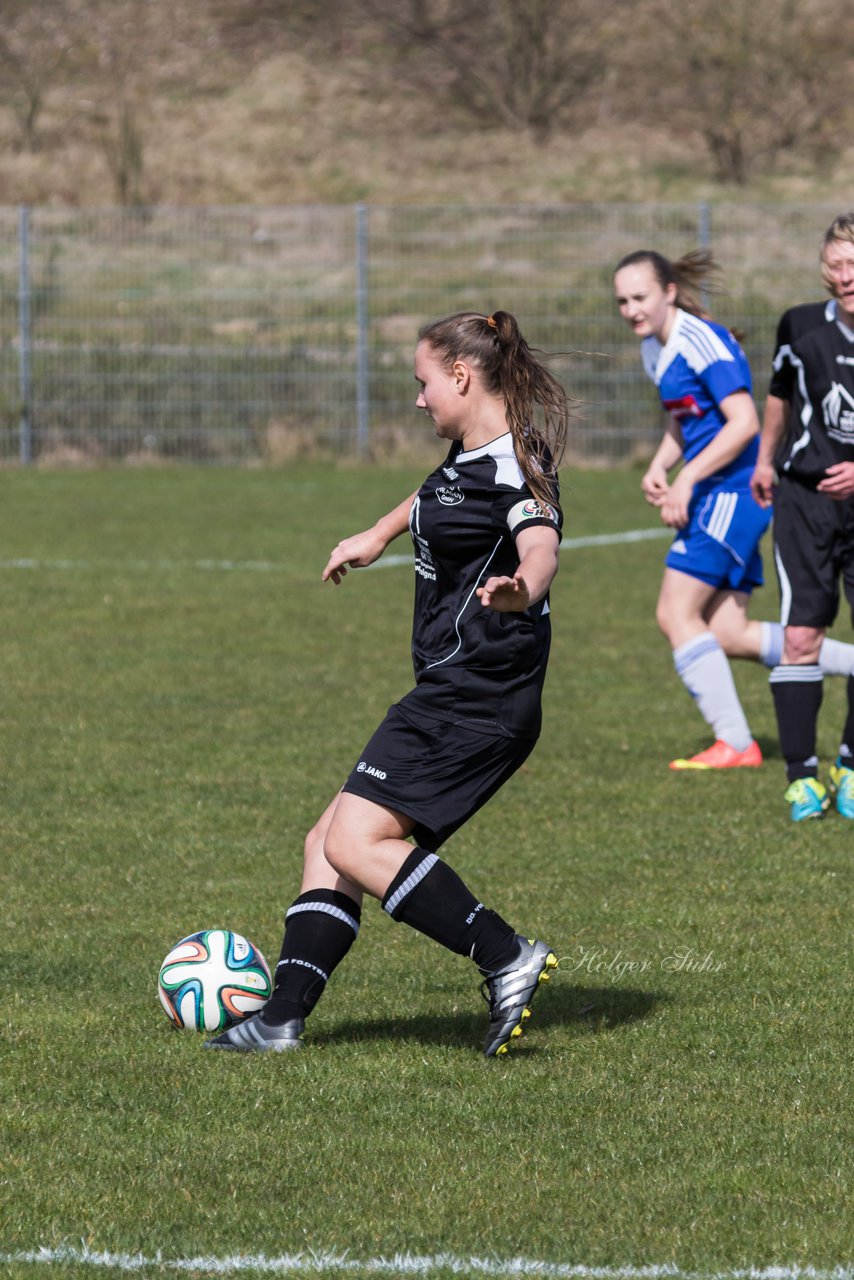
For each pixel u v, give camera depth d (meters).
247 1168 12.33
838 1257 10.85
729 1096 13.79
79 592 46.38
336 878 15.17
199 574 50.06
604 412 85.69
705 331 26.31
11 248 99.69
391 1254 10.91
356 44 157.38
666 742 29.36
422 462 85.44
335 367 87.69
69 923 19.11
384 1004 16.36
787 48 140.38
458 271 95.62
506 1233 11.22
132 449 87.25
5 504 68.88
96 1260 10.84
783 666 24.50
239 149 138.75
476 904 14.38
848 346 23.25
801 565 24.22
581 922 19.02
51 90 147.12
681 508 26.34
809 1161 12.44
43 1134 13.01
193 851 22.25
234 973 15.52
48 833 23.14
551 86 145.38
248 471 82.94
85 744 28.77
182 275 98.56
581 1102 13.64
